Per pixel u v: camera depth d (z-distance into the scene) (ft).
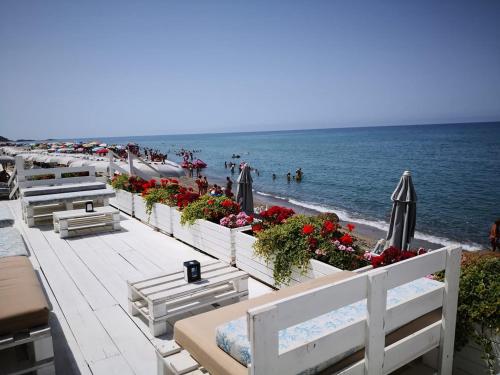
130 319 12.92
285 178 111.04
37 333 9.02
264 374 5.66
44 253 20.53
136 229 25.49
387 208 64.18
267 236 14.87
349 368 6.98
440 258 8.40
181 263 18.66
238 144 368.68
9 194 39.06
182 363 7.88
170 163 91.20
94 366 10.28
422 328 8.55
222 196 22.34
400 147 228.22
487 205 65.77
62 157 76.07
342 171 123.85
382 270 7.16
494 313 8.36
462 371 9.35
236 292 13.33
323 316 7.65
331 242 13.76
